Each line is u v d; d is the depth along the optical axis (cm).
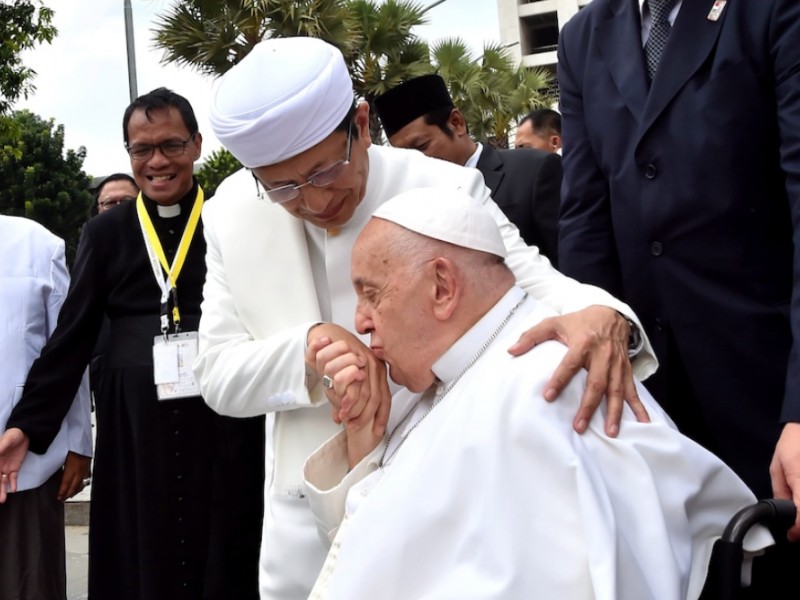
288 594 214
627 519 153
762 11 200
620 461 157
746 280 208
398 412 201
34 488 337
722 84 204
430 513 156
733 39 204
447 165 219
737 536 152
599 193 237
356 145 195
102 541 325
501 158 376
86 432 358
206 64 1276
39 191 2545
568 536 149
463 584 149
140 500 313
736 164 204
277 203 203
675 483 159
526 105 2034
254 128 181
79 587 498
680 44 210
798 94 192
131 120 325
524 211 360
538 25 4772
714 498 166
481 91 1859
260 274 212
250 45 1269
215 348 214
